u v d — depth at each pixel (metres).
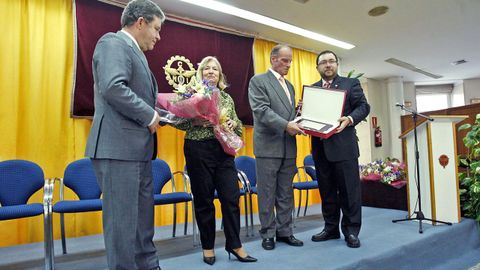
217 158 1.89
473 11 4.13
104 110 1.34
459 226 2.81
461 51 5.72
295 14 4.09
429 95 8.62
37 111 3.03
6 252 2.56
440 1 3.86
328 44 5.21
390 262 2.11
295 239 2.26
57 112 3.14
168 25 3.83
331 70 2.40
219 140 1.83
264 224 2.18
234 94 4.25
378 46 5.37
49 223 2.00
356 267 1.90
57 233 3.05
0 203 2.39
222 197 1.91
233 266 1.83
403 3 3.88
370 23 4.42
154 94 1.52
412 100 8.20
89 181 2.69
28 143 2.98
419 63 6.44
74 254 2.44
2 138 2.85
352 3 3.85
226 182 1.91
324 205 2.41
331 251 2.09
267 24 4.35
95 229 3.25
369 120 7.41
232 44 4.34
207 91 1.75
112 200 1.31
